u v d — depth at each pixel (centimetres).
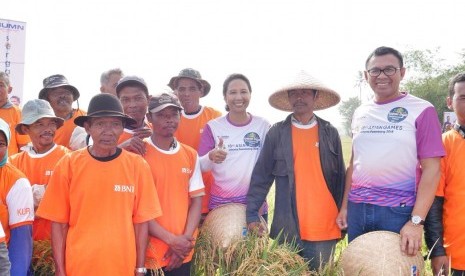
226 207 520
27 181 388
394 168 446
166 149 451
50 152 464
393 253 424
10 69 862
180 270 450
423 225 462
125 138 482
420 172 454
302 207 491
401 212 448
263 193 518
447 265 453
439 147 433
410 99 452
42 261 439
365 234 447
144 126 500
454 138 461
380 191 454
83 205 380
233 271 458
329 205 495
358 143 471
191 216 452
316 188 493
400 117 447
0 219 371
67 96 598
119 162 394
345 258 450
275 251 468
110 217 382
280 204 505
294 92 502
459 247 445
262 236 493
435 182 433
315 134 504
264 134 553
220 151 494
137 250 400
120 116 383
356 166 475
